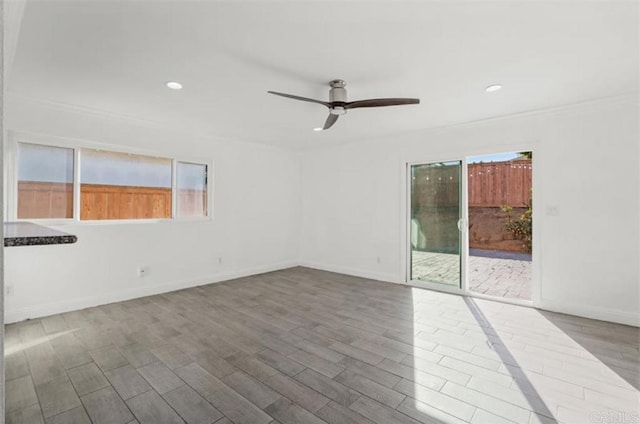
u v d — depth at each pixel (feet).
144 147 13.73
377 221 16.94
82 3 5.82
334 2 5.87
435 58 7.98
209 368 7.81
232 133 15.65
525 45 7.38
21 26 6.53
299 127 14.53
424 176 15.51
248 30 6.75
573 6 5.99
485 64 8.30
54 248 11.46
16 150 10.78
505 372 7.66
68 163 11.90
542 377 7.45
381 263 16.80
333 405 6.44
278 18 6.35
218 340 9.37
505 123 12.95
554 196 11.91
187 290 14.70
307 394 6.80
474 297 13.67
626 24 6.54
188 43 7.27
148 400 6.59
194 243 15.44
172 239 14.65
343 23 6.52
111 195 12.96
